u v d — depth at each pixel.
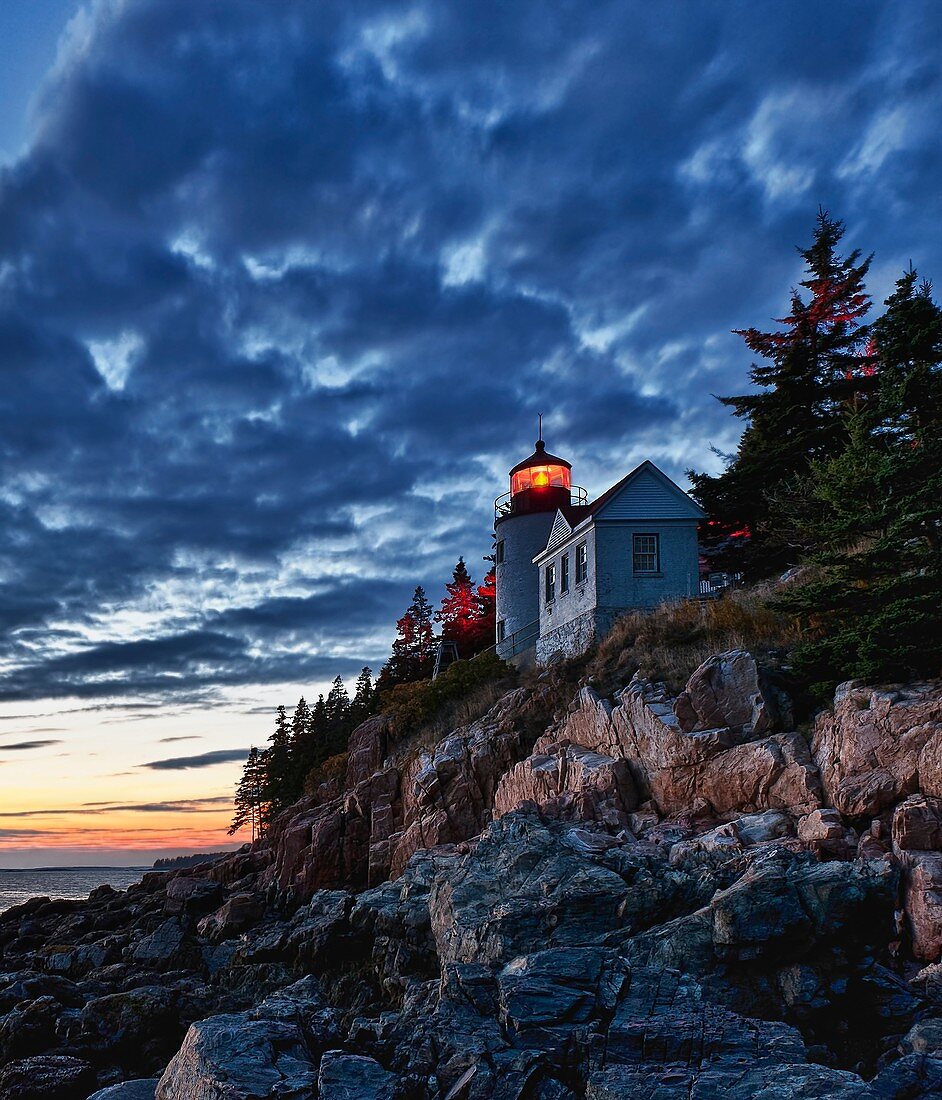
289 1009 13.84
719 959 14.73
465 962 16.41
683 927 15.34
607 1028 12.75
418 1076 12.25
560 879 18.52
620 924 16.86
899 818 15.81
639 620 33.91
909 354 24.83
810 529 23.92
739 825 19.30
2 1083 16.31
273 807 72.50
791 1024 13.99
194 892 36.38
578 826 21.89
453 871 21.47
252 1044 12.27
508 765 31.06
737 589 35.47
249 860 42.19
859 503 21.83
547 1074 12.14
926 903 14.36
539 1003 13.37
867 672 19.48
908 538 20.42
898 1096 10.15
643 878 17.59
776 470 37.09
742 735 22.08
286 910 34.12
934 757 16.88
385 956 22.47
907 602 19.03
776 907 14.61
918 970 14.27
